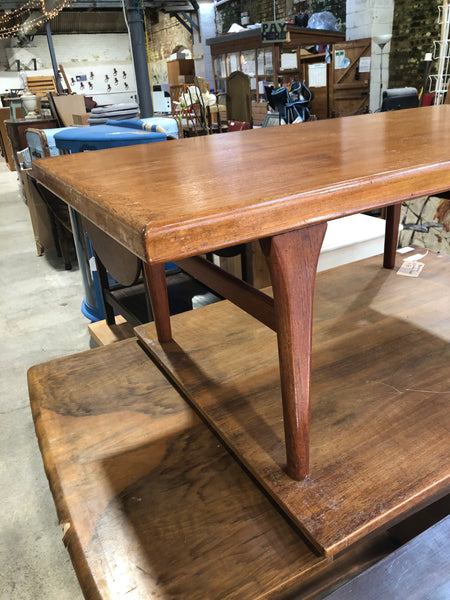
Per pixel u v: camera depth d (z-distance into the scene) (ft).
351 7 22.17
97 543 2.41
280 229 1.76
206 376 3.55
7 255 14.40
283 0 30.68
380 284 5.04
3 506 5.51
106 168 2.74
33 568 4.76
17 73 51.70
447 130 3.19
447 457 2.63
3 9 43.60
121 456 3.01
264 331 4.18
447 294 4.68
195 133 21.49
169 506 2.61
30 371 4.07
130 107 12.15
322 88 24.17
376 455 2.67
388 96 13.91
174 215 1.59
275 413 3.07
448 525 2.57
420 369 3.49
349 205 1.90
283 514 2.50
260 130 4.22
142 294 8.37
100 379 3.88
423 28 20.94
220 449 3.02
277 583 2.14
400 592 2.25
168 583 2.18
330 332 4.12
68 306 10.64
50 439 3.20
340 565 3.08
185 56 35.78
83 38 53.21
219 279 2.75
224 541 2.37
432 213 7.75
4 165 34.58
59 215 11.83
